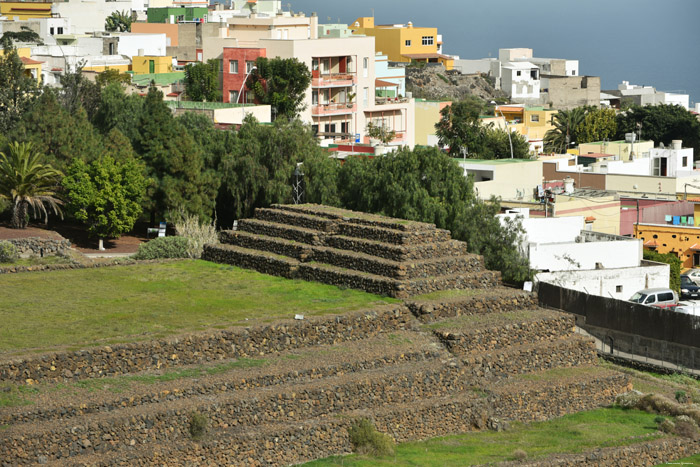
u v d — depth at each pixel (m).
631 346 71.75
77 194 94.88
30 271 73.81
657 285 88.38
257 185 100.94
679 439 55.59
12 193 92.44
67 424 47.00
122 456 46.50
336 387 53.69
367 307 61.94
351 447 51.94
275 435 49.91
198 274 72.06
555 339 63.78
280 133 101.56
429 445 53.69
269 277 70.88
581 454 52.28
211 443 48.38
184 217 96.88
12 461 45.22
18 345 54.78
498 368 60.25
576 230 93.44
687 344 68.88
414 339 60.34
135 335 56.25
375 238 69.38
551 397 59.28
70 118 101.88
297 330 58.47
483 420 56.62
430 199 86.75
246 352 56.91
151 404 50.03
